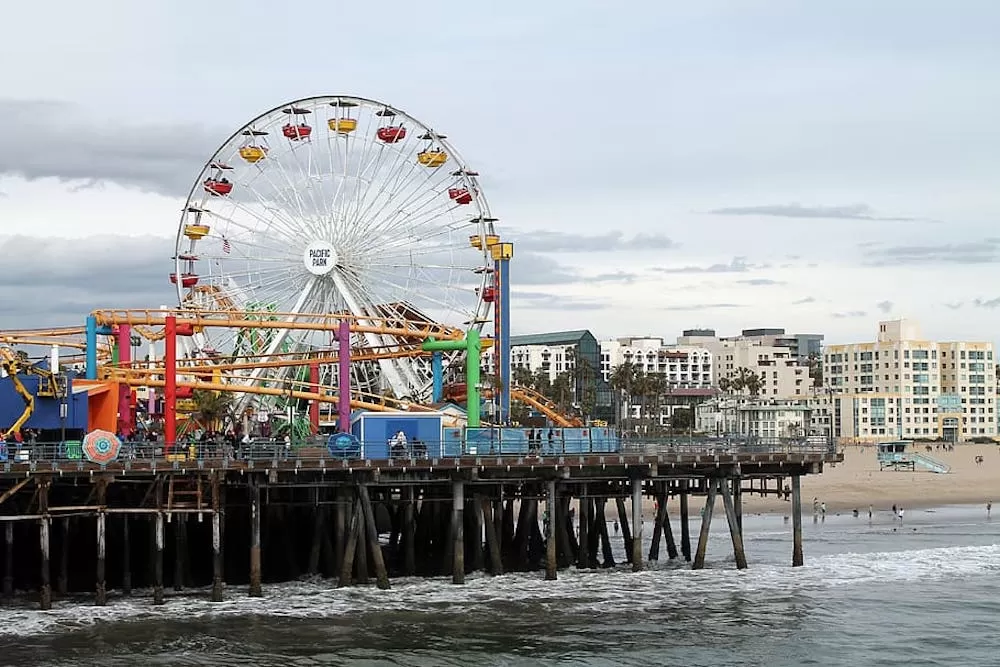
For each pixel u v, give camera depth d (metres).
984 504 161.00
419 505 104.25
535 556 96.06
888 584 87.12
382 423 86.75
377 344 115.31
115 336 103.31
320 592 79.88
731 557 101.81
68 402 84.56
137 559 84.50
